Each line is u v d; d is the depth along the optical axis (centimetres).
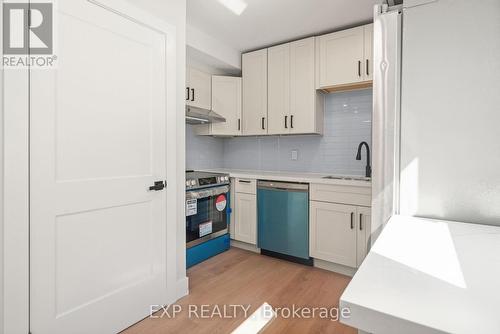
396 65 118
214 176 288
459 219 107
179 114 200
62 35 134
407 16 114
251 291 213
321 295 207
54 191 133
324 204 251
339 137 302
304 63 289
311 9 239
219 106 327
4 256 117
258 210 294
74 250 141
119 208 162
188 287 216
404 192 117
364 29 254
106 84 153
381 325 43
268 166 355
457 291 49
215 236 292
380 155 122
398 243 75
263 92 318
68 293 139
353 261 237
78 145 142
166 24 185
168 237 191
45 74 129
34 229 126
